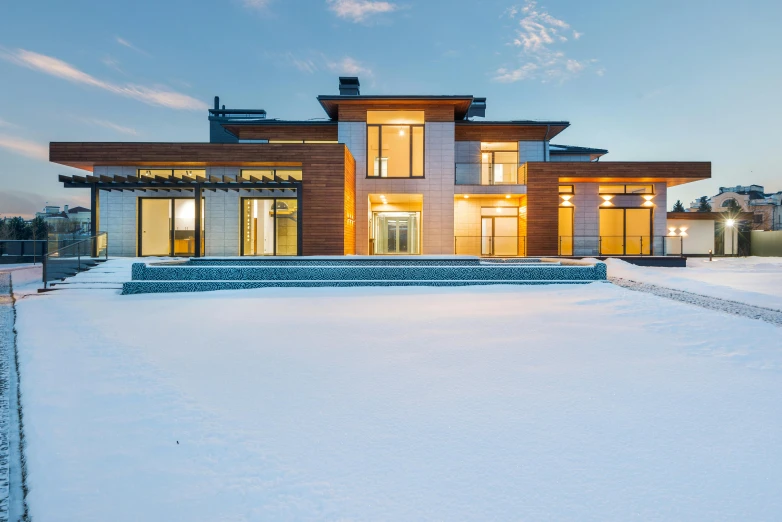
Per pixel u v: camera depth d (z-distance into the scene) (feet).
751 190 210.79
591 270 40.24
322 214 53.52
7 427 11.30
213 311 26.84
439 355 16.71
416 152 61.82
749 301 31.24
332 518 7.41
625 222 65.57
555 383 13.64
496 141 66.95
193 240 57.72
